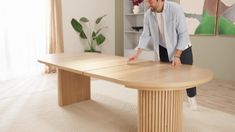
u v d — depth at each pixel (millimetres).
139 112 2021
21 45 4426
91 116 2676
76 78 3064
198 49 4500
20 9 4312
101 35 5262
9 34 4270
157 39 2518
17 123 2488
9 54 4309
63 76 2947
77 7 5074
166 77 1761
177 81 1643
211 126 2420
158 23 2408
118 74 1893
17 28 4332
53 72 4836
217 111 2814
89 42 5410
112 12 5727
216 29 4191
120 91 3596
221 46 4172
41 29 4590
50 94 3477
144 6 5164
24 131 2312
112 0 5688
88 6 5258
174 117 1984
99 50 5574
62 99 2971
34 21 4492
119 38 5938
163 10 2279
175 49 2402
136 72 1951
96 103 3092
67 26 4977
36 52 4602
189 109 2865
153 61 2459
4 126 2414
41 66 4691
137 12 5262
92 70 2078
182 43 2297
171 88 1605
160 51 2631
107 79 1813
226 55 4133
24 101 3170
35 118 2619
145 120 1988
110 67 2195
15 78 4379
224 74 4207
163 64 2285
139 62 2416
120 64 2334
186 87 1636
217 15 4145
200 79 1702
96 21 5223
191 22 4477
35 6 4465
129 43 5730
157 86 1600
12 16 4250
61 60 2652
